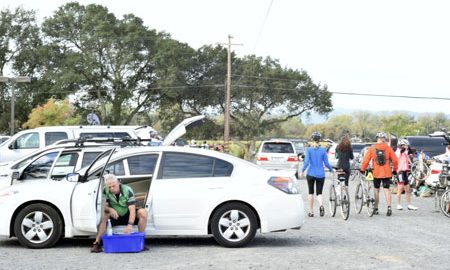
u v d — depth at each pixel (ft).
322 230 45.78
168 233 36.52
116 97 230.89
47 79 225.76
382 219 53.16
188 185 36.83
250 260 32.83
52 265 31.50
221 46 250.78
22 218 36.29
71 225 36.17
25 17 237.25
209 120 250.78
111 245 35.04
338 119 422.00
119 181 36.06
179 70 232.32
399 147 61.67
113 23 230.68
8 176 46.68
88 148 42.86
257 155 107.65
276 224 36.88
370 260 32.99
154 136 78.79
